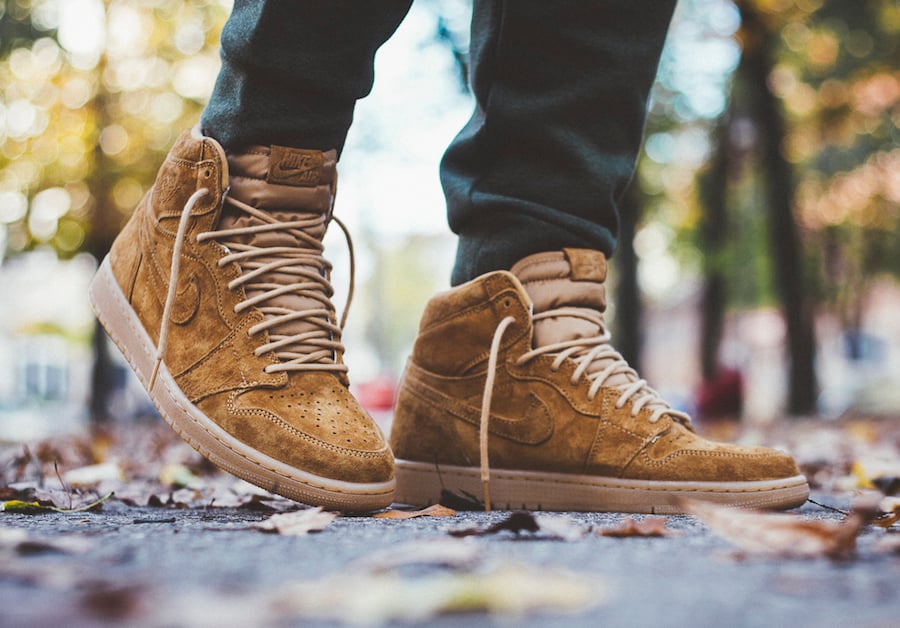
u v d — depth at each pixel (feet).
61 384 47.73
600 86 3.43
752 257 33.99
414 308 96.43
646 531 2.62
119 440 10.83
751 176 31.07
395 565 2.19
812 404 20.66
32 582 2.07
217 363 3.17
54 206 20.84
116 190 20.54
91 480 4.87
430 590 1.82
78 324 48.16
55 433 13.93
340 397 3.20
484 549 2.39
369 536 2.57
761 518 2.45
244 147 3.22
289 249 3.24
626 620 1.75
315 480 3.05
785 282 20.59
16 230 20.74
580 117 3.44
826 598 1.96
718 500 3.27
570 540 2.54
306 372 3.18
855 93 23.44
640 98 3.51
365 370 77.61
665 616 1.78
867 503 2.36
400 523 2.86
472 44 3.52
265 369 3.15
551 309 3.45
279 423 3.10
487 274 3.42
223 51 3.15
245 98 3.14
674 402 29.78
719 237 26.58
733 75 22.72
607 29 3.41
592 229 3.47
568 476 3.37
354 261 3.56
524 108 3.40
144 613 1.70
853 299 39.04
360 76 3.17
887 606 1.89
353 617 1.73
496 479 3.43
